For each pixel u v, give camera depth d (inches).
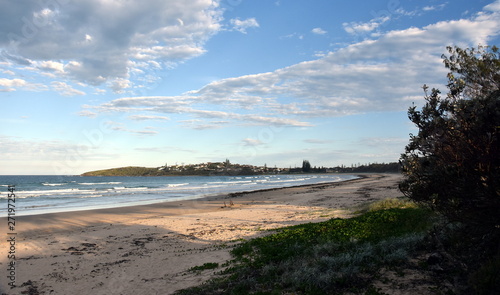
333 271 297.0
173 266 410.6
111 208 1144.8
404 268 285.7
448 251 282.0
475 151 204.8
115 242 578.9
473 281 222.5
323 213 838.5
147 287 335.9
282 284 292.8
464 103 216.7
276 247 431.5
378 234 419.2
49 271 406.9
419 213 477.7
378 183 2420.0
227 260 410.6
